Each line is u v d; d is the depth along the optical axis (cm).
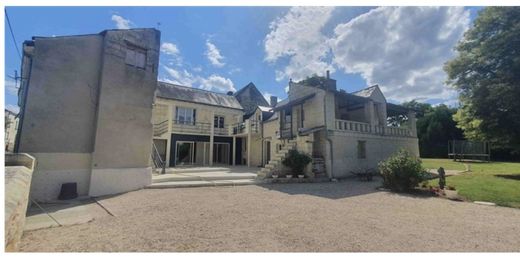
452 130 3500
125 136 968
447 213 632
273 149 1956
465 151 2762
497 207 703
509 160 2781
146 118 1038
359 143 1553
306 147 1391
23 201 439
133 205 716
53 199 816
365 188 1057
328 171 1351
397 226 516
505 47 1416
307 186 1116
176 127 2033
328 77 1742
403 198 839
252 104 2941
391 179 1002
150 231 479
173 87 2177
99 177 889
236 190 988
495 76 1493
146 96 1045
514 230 495
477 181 1105
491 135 1561
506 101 1372
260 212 632
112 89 945
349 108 1811
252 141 2269
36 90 823
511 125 1432
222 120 2405
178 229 491
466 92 1647
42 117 826
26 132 796
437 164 2262
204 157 2236
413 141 1889
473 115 1572
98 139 897
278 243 417
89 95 919
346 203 754
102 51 955
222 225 518
